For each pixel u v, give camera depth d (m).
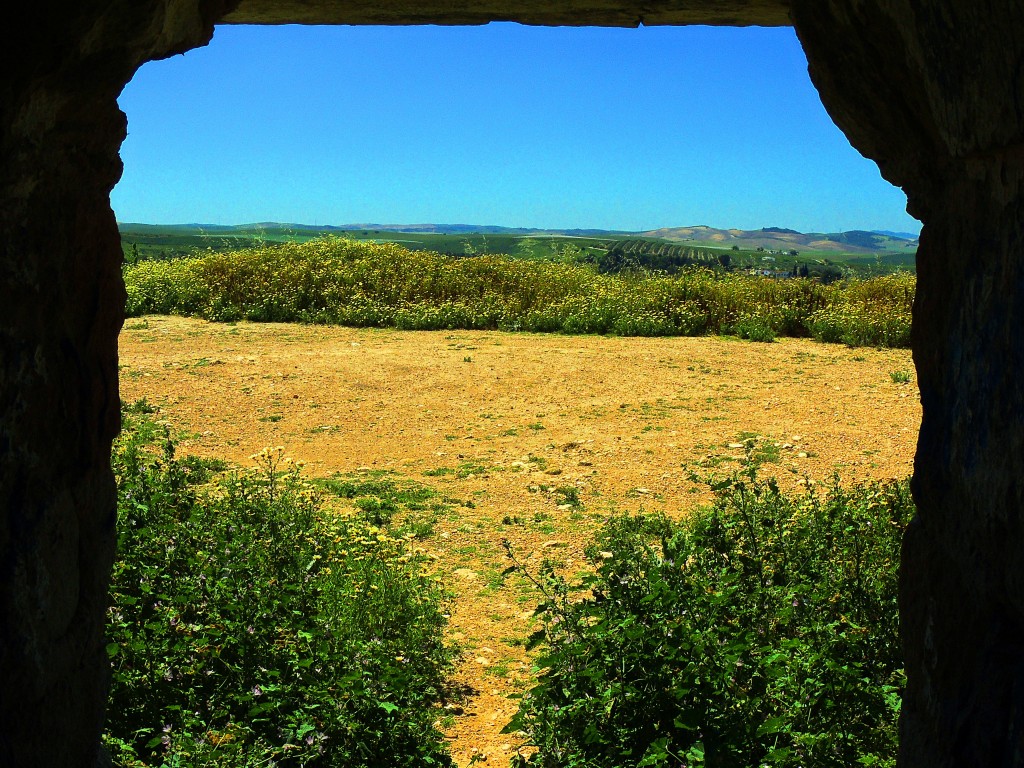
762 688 3.77
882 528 5.64
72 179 2.52
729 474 8.45
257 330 14.91
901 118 2.57
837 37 2.66
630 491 8.20
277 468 8.72
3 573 2.26
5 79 2.08
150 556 5.15
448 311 15.87
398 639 5.11
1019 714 1.92
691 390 11.31
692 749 3.47
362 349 13.40
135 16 2.32
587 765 3.75
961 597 2.29
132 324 15.29
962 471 2.30
